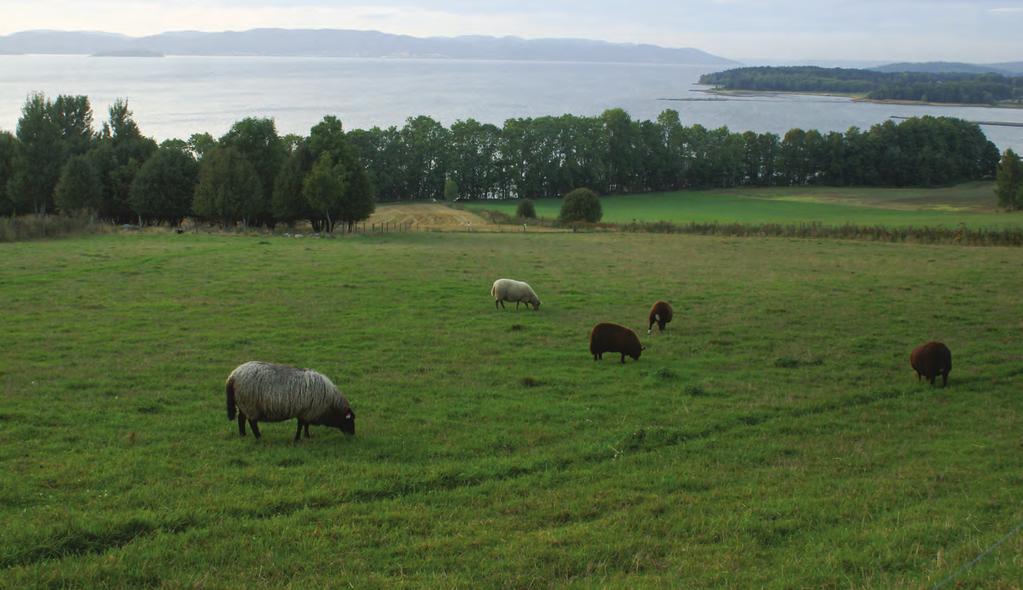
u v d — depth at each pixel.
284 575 10.03
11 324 26.11
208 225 77.62
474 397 19.75
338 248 51.09
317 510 12.26
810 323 30.08
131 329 26.11
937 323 29.92
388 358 23.56
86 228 57.59
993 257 49.56
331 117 74.88
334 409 15.62
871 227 66.00
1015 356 25.03
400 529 11.62
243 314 29.12
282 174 71.75
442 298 33.72
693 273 43.25
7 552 10.13
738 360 24.59
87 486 12.81
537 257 49.75
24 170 71.81
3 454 14.14
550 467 14.80
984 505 12.74
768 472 14.74
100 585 9.58
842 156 150.12
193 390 19.34
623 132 144.75
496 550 10.88
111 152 78.88
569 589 9.71
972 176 152.00
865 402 20.34
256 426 15.68
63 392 18.66
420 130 134.00
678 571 10.27
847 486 13.87
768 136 153.62
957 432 17.59
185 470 13.81
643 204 126.81
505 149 136.00
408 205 121.38
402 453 15.25
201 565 10.23
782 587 9.58
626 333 23.84
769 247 56.91
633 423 17.81
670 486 13.84
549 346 25.92
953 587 9.00
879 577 9.80
